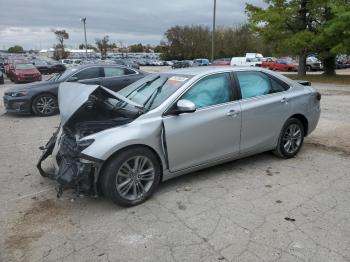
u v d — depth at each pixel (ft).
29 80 85.20
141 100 15.72
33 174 17.70
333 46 82.23
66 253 10.94
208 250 10.91
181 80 15.67
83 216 13.20
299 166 17.87
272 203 13.85
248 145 17.01
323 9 85.40
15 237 11.87
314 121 19.90
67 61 180.86
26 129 29.01
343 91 57.06
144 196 14.14
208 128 15.30
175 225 12.41
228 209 13.44
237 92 16.57
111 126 13.87
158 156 14.33
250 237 11.53
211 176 16.70
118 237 11.75
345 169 17.40
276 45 91.45
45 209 13.79
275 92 18.12
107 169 13.19
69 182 13.03
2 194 15.29
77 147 13.16
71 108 13.78
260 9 92.43
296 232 11.76
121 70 36.63
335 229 11.90
